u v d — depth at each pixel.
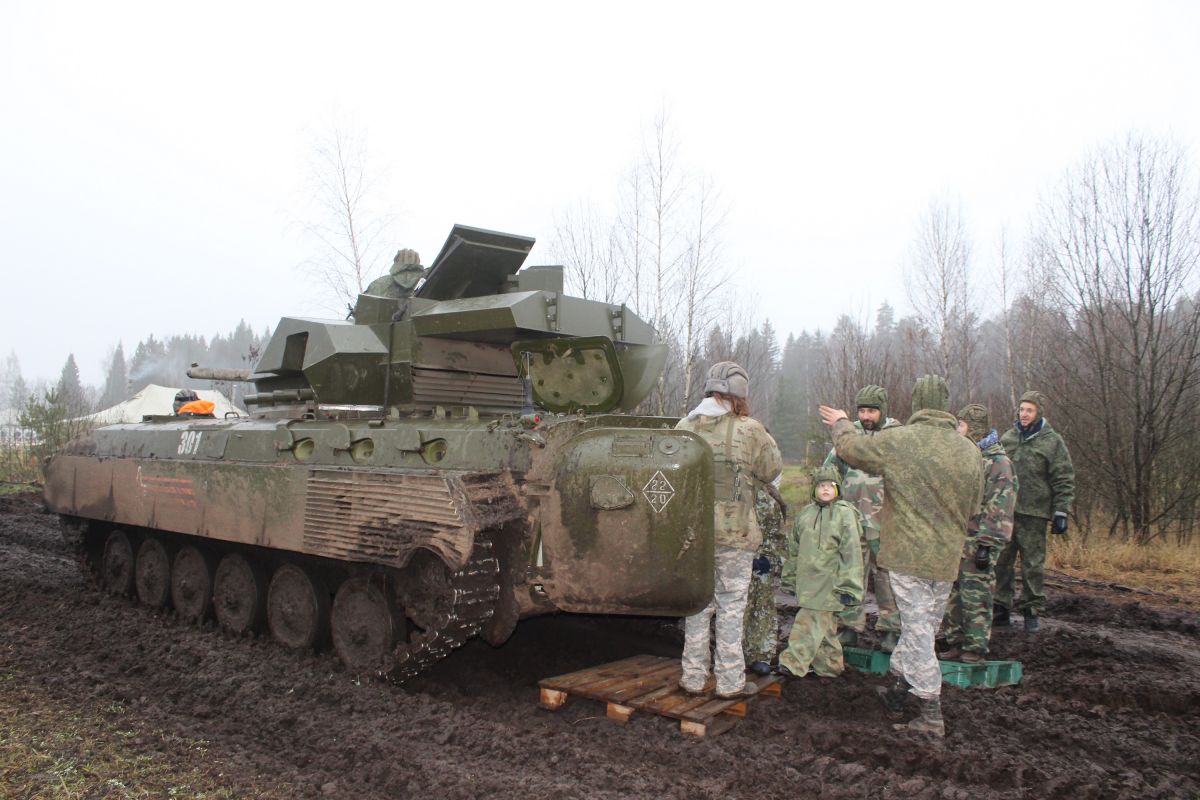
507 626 5.70
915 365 22.02
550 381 6.59
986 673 6.30
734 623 5.36
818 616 5.91
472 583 5.40
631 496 5.12
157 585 8.67
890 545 5.28
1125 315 14.20
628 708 5.28
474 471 5.69
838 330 28.92
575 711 5.62
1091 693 6.18
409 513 5.70
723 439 5.38
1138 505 13.73
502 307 6.74
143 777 4.33
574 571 5.27
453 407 7.04
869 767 4.71
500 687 6.16
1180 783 4.55
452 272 7.75
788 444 41.69
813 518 6.00
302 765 4.69
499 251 7.66
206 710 5.46
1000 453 6.60
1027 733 5.28
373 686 5.86
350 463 6.57
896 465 5.27
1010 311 25.16
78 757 4.52
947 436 5.27
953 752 4.76
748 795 4.25
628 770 4.50
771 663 6.16
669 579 5.09
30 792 4.08
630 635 7.52
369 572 6.23
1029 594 8.20
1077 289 14.80
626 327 7.77
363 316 7.86
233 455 7.52
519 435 5.60
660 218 17.69
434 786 4.23
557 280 8.16
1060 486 8.11
